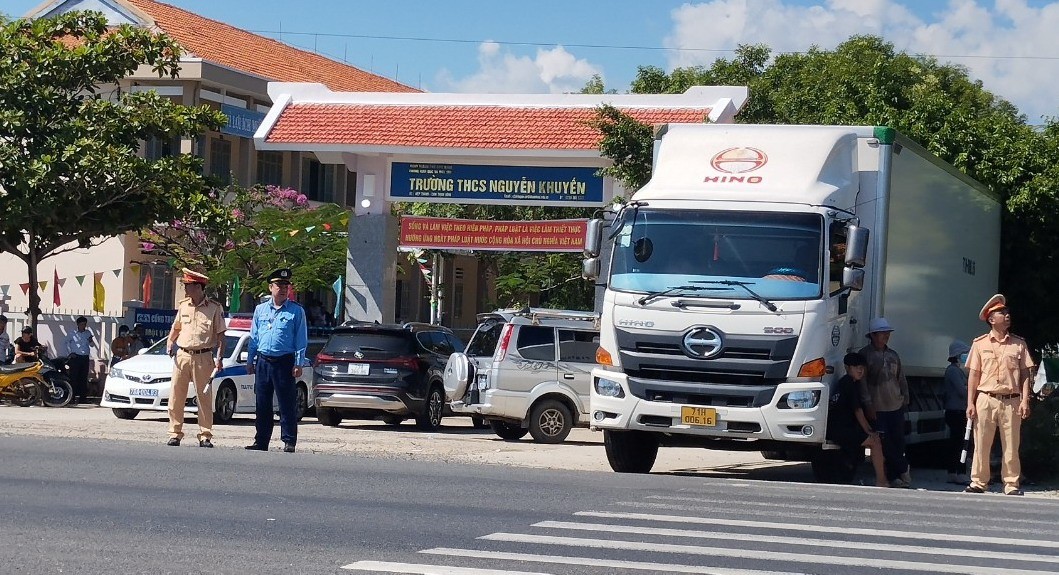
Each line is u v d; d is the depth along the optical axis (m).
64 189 25.58
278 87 28.48
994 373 14.36
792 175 14.38
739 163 14.64
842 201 14.62
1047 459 15.88
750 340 13.59
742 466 17.98
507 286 41.09
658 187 14.62
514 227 26.47
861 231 13.73
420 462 13.80
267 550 7.53
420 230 26.73
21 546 7.48
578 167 26.39
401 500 9.98
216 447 14.97
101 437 16.69
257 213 35.66
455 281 52.94
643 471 15.50
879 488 13.39
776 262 13.83
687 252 14.05
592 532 8.58
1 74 25.83
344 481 11.12
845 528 9.22
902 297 15.96
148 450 13.43
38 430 17.23
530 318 21.11
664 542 8.24
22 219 25.58
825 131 14.95
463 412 21.61
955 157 27.56
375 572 6.93
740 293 13.71
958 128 27.86
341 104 28.05
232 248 34.94
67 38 39.28
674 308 13.80
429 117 27.30
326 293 42.25
